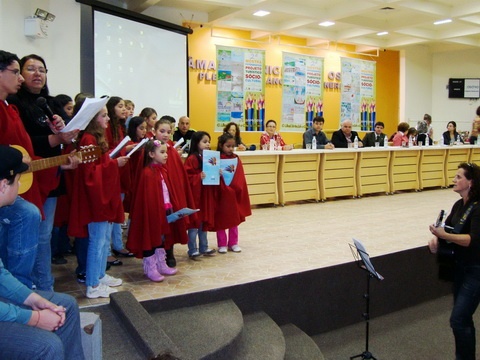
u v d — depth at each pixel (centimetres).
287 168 639
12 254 210
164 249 336
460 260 304
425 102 1220
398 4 749
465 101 1185
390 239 458
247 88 945
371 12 863
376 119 1159
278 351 273
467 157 880
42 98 251
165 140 346
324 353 346
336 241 446
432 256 443
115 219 286
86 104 246
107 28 605
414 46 1172
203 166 370
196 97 882
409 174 785
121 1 746
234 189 391
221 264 367
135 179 326
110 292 290
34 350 162
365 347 355
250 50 942
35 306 182
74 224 276
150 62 693
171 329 265
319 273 360
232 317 283
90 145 262
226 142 392
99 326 229
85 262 309
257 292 327
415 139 866
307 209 621
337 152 677
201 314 286
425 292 447
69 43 538
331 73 1067
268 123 699
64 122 277
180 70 760
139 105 677
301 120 1031
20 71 251
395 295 421
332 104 1078
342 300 379
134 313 248
